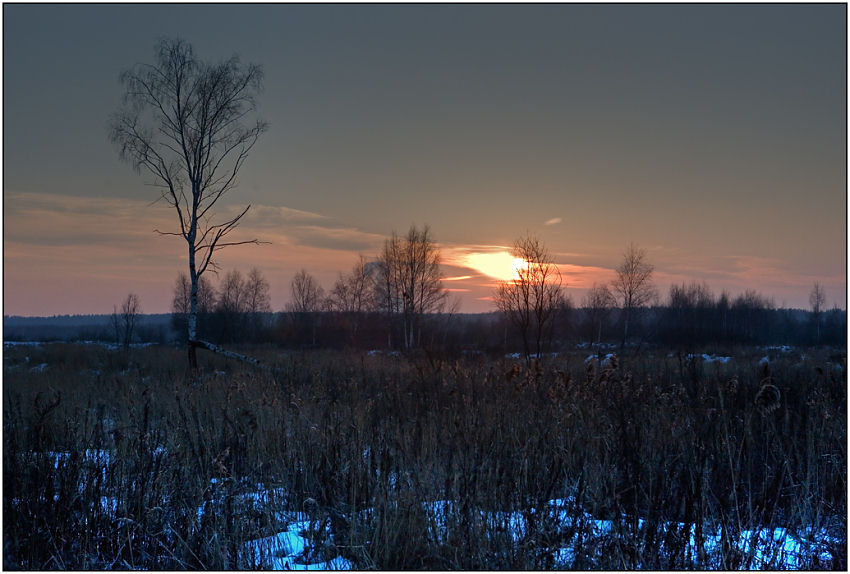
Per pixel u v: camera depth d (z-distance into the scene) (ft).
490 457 19.67
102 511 17.88
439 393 34.04
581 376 41.37
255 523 17.72
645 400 28.73
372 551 16.01
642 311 173.37
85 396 39.60
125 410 31.19
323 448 21.94
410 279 147.64
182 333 184.55
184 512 17.90
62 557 16.03
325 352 106.73
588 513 18.70
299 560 16.33
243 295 232.32
